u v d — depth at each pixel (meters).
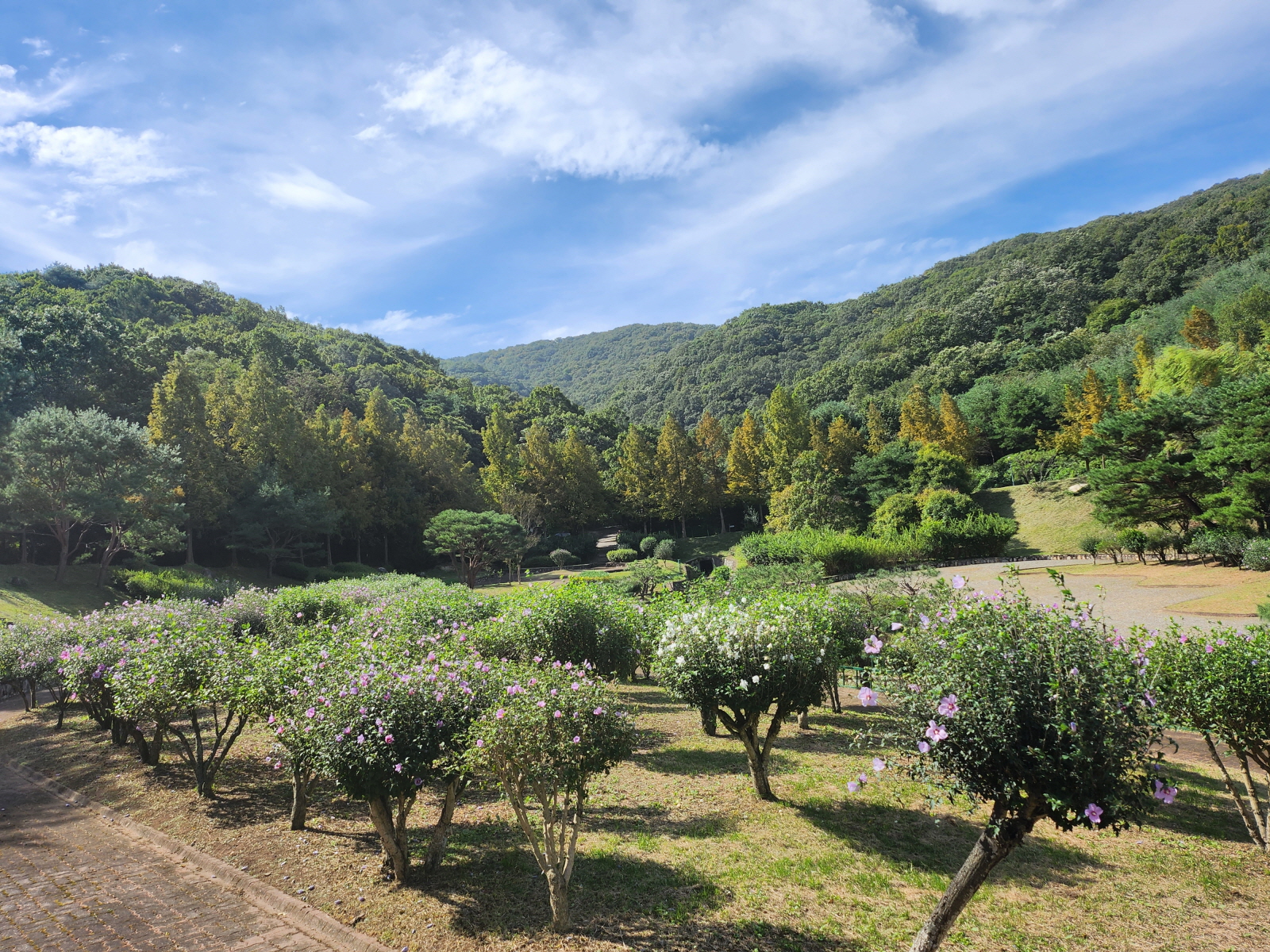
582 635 9.46
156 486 33.03
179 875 6.05
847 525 43.91
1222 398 27.05
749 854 5.89
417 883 5.49
